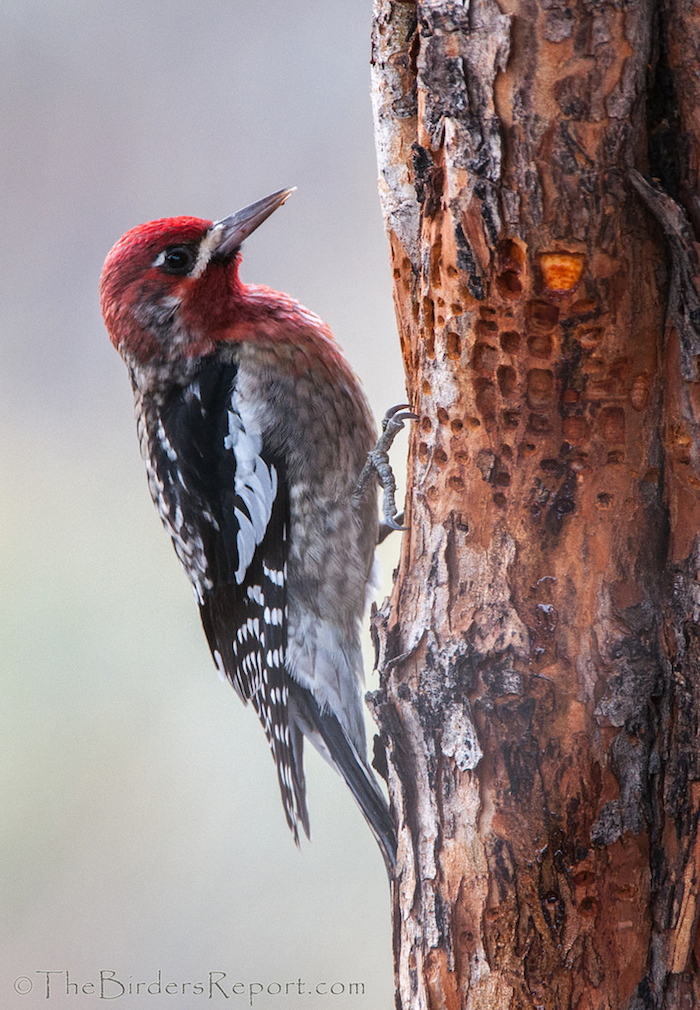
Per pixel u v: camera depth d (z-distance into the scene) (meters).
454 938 4.25
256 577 4.37
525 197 4.23
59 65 5.23
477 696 4.25
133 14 5.25
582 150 4.22
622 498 4.24
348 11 5.19
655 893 4.24
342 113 5.18
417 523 4.26
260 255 4.86
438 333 4.25
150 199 5.18
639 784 4.24
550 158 4.22
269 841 4.55
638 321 4.23
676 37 4.22
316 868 4.54
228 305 4.37
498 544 4.25
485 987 4.24
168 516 4.39
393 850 4.32
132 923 4.52
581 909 4.24
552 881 4.24
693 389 4.23
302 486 4.37
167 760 4.58
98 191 5.16
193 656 4.64
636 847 4.24
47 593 4.65
